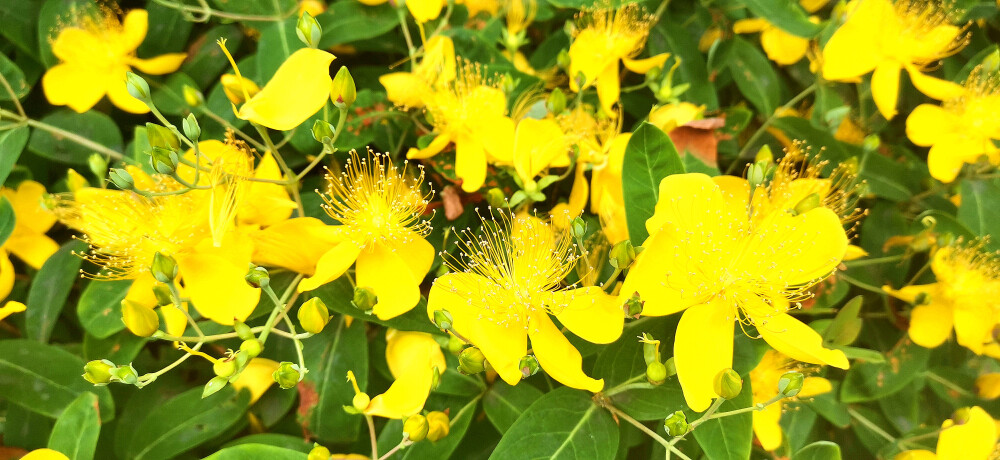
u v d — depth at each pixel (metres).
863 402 0.23
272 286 0.20
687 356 0.18
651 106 0.24
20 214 0.22
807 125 0.24
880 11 0.23
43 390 0.20
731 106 0.26
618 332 0.18
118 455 0.20
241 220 0.19
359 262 0.20
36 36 0.23
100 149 0.21
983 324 0.23
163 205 0.19
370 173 0.22
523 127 0.21
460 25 0.24
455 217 0.21
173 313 0.19
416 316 0.19
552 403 0.19
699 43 0.25
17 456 0.20
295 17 0.23
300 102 0.18
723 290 0.19
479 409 0.21
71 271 0.21
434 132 0.22
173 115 0.23
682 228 0.18
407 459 0.19
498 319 0.18
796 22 0.23
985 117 0.23
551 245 0.19
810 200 0.19
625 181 0.19
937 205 0.25
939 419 0.24
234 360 0.18
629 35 0.24
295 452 0.18
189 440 0.19
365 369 0.20
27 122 0.21
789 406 0.22
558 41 0.25
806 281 0.19
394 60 0.24
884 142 0.26
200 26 0.24
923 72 0.26
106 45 0.22
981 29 0.26
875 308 0.24
